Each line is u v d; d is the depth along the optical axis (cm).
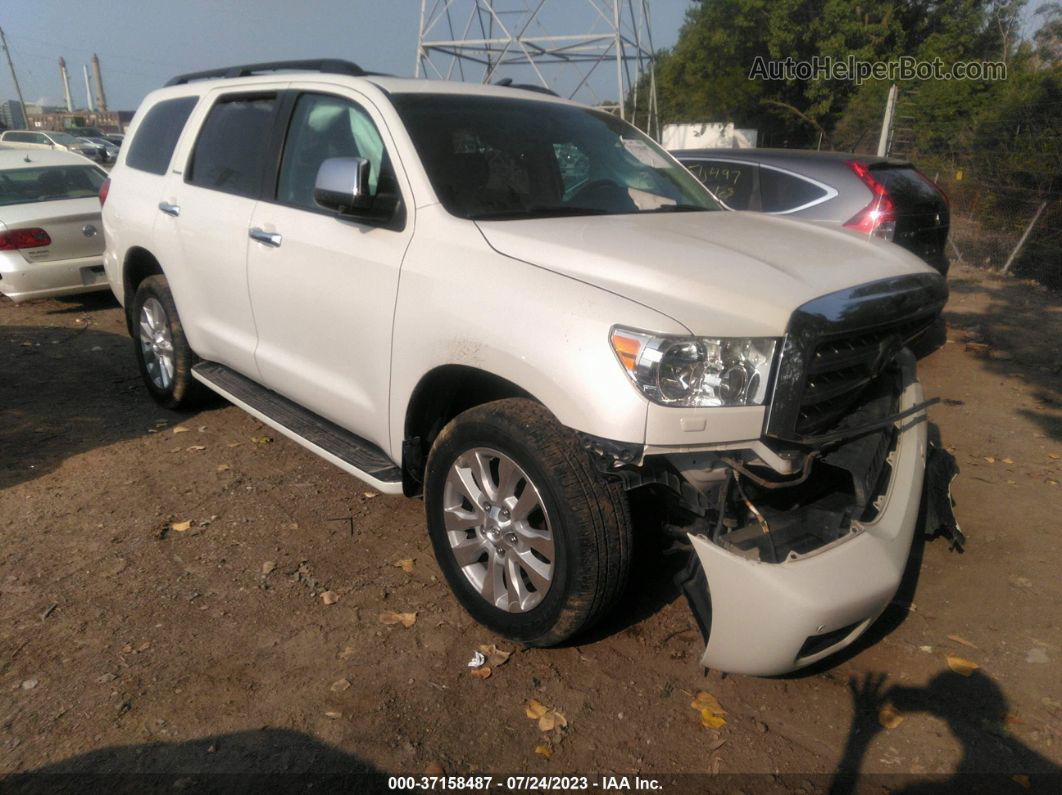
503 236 316
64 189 879
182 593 351
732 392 263
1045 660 317
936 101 1634
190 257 470
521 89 452
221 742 270
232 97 468
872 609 272
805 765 267
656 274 282
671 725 283
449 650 318
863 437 311
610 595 286
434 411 346
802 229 372
